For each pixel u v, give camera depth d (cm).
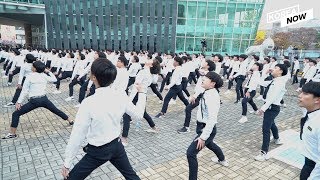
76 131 236
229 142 559
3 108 751
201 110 362
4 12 2688
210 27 3120
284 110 870
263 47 2058
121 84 537
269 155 491
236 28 3106
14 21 3544
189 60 1275
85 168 252
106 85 248
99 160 252
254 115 784
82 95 802
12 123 526
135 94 523
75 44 3209
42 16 3073
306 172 264
